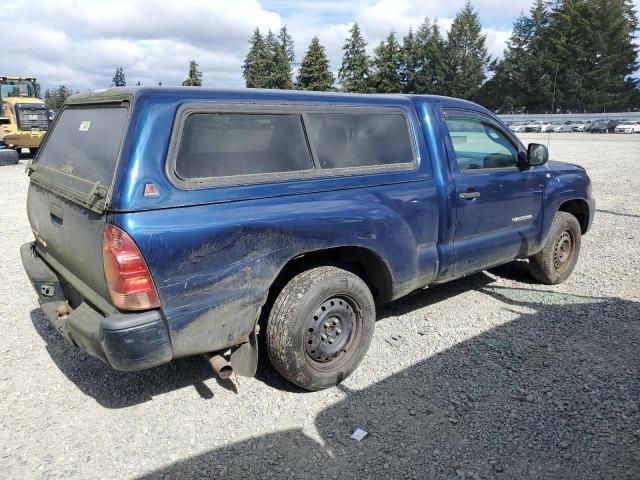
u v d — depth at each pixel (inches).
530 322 179.9
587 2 2878.9
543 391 136.8
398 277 152.0
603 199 426.0
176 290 110.1
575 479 105.9
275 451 114.9
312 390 137.1
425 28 3265.3
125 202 104.7
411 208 152.7
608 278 226.7
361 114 146.1
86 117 136.6
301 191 130.0
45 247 152.8
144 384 141.9
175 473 108.3
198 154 115.3
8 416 126.6
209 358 123.3
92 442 117.7
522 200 190.5
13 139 805.9
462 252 170.7
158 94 113.4
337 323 137.6
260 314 137.0
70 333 121.2
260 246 120.3
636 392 135.6
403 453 113.8
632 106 3019.2
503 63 3144.7
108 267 105.8
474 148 176.2
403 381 142.5
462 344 163.6
